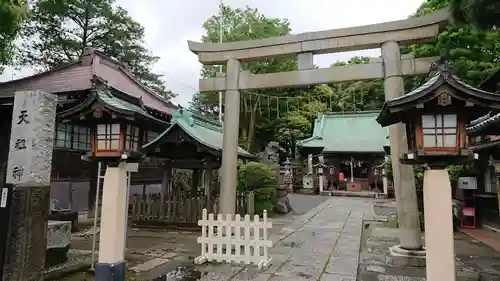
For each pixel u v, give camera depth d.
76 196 12.14
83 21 23.61
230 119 7.97
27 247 4.61
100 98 4.63
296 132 30.33
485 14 4.35
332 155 27.59
